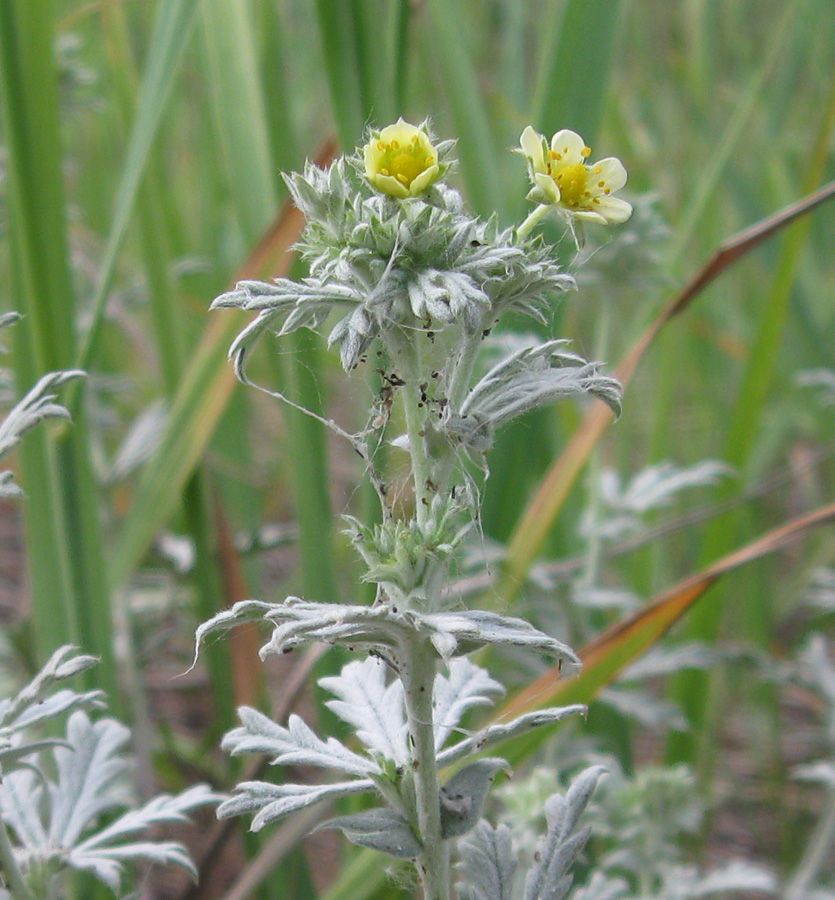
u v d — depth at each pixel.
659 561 0.54
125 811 0.37
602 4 0.38
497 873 0.31
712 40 0.68
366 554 0.29
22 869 0.31
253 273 0.38
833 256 0.69
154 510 0.39
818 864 0.38
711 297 0.65
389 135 0.28
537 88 0.38
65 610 0.37
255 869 0.36
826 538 0.58
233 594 0.41
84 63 0.65
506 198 0.41
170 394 0.46
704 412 0.63
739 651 0.42
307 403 0.38
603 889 0.33
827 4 0.65
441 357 0.30
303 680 0.36
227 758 0.43
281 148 0.40
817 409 0.59
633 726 0.52
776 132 0.67
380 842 0.29
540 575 0.40
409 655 0.29
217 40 0.39
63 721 0.36
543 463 0.47
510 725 0.30
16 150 0.36
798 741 0.52
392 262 0.28
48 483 0.37
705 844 0.44
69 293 0.36
